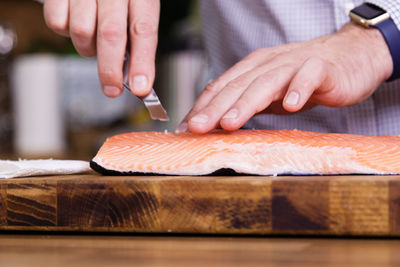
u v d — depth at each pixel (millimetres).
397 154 754
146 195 690
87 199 698
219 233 685
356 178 696
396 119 987
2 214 705
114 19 755
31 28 2150
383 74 830
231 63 1120
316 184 674
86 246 652
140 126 2082
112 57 756
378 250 632
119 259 608
